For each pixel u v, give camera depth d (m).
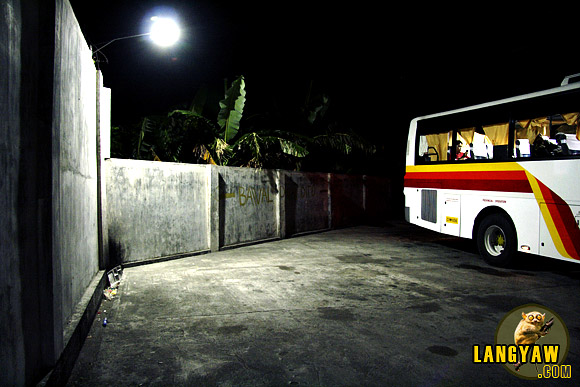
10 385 2.21
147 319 4.36
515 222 6.94
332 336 3.95
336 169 14.70
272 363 3.36
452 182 8.38
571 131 6.17
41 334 2.67
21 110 2.41
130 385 2.98
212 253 8.24
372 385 3.03
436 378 3.15
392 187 16.97
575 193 6.05
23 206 2.43
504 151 7.23
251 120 12.73
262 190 9.82
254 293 5.38
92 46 6.52
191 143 9.66
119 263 6.50
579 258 5.96
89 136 4.87
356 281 6.11
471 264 7.52
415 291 5.59
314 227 11.90
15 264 2.30
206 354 3.51
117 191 6.42
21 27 2.42
